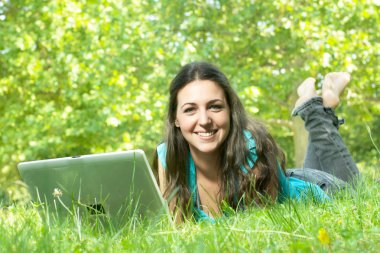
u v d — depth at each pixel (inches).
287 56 638.5
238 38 619.5
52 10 580.7
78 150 683.4
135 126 659.4
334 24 588.4
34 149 617.3
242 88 574.6
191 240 95.7
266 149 152.2
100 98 587.8
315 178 172.7
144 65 626.2
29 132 640.4
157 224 120.0
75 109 670.5
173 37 594.2
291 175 174.1
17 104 661.3
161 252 91.8
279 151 157.9
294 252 85.1
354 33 601.3
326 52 577.0
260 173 150.9
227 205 140.1
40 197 133.6
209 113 144.5
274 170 152.1
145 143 655.8
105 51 586.6
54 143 631.8
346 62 575.5
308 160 200.1
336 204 128.5
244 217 124.3
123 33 574.6
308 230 102.1
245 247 93.0
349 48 597.9
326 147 194.5
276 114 695.1
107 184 125.9
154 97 584.7
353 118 675.4
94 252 96.3
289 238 96.7
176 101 149.3
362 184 164.2
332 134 194.2
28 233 104.2
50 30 592.7
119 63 584.4
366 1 580.4
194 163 154.7
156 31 607.5
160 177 161.5
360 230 98.3
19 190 270.7
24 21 648.4
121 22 577.9
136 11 607.5
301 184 164.4
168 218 124.0
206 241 95.0
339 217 115.0
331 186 171.5
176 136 154.0
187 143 153.9
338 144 194.2
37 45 651.5
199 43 616.4
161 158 159.2
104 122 617.0
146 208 127.6
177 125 153.4
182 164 154.6
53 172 128.5
